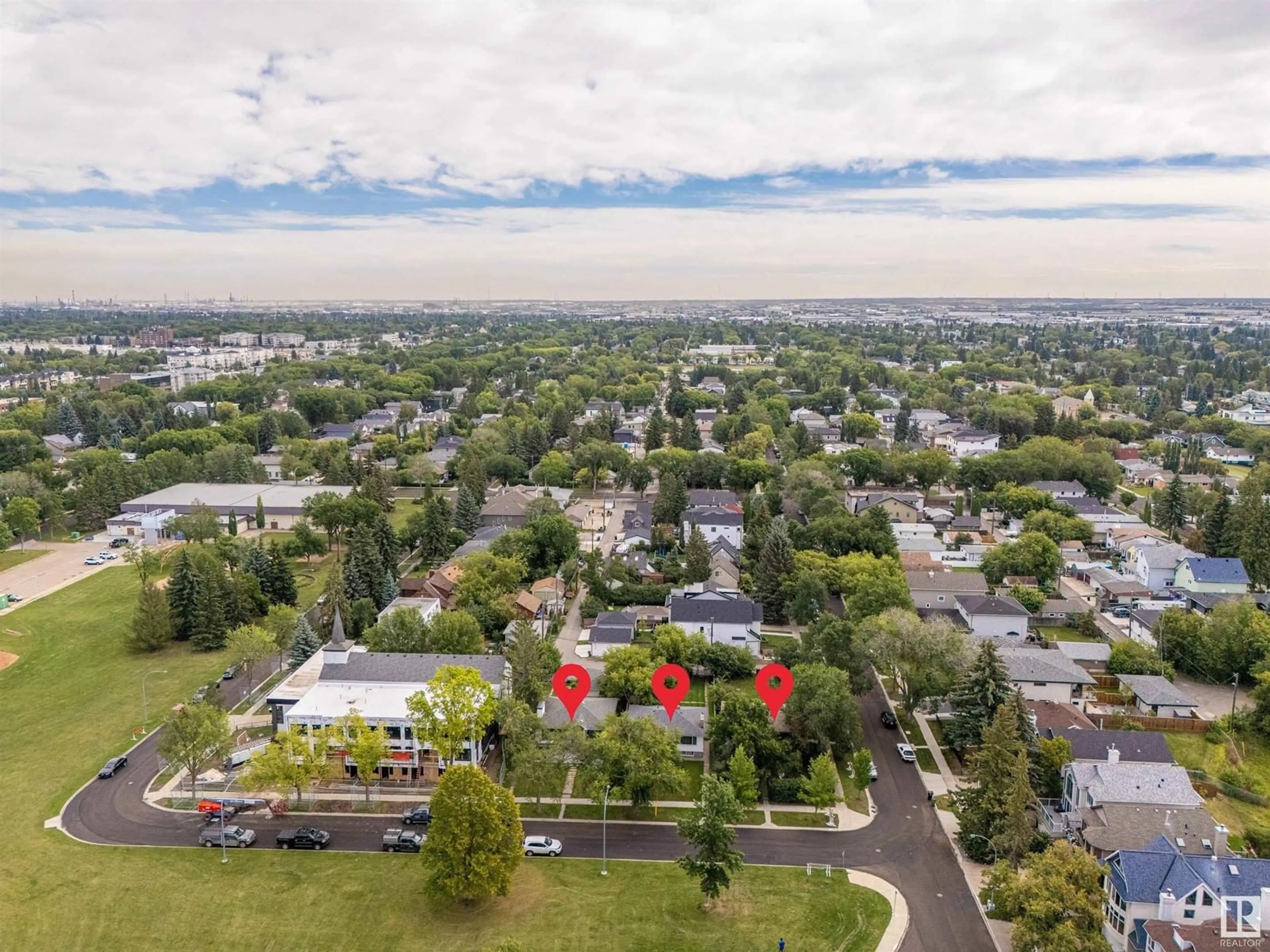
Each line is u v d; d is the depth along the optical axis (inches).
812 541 7165.4
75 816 3855.8
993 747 3599.9
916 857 3609.7
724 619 5595.5
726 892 3366.1
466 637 5098.4
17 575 7342.5
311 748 4079.7
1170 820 3447.3
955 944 3097.9
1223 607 5329.7
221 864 3518.7
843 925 3184.1
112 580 7194.9
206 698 4904.0
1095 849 3378.4
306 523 7785.4
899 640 4726.9
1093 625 5885.8
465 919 3196.4
